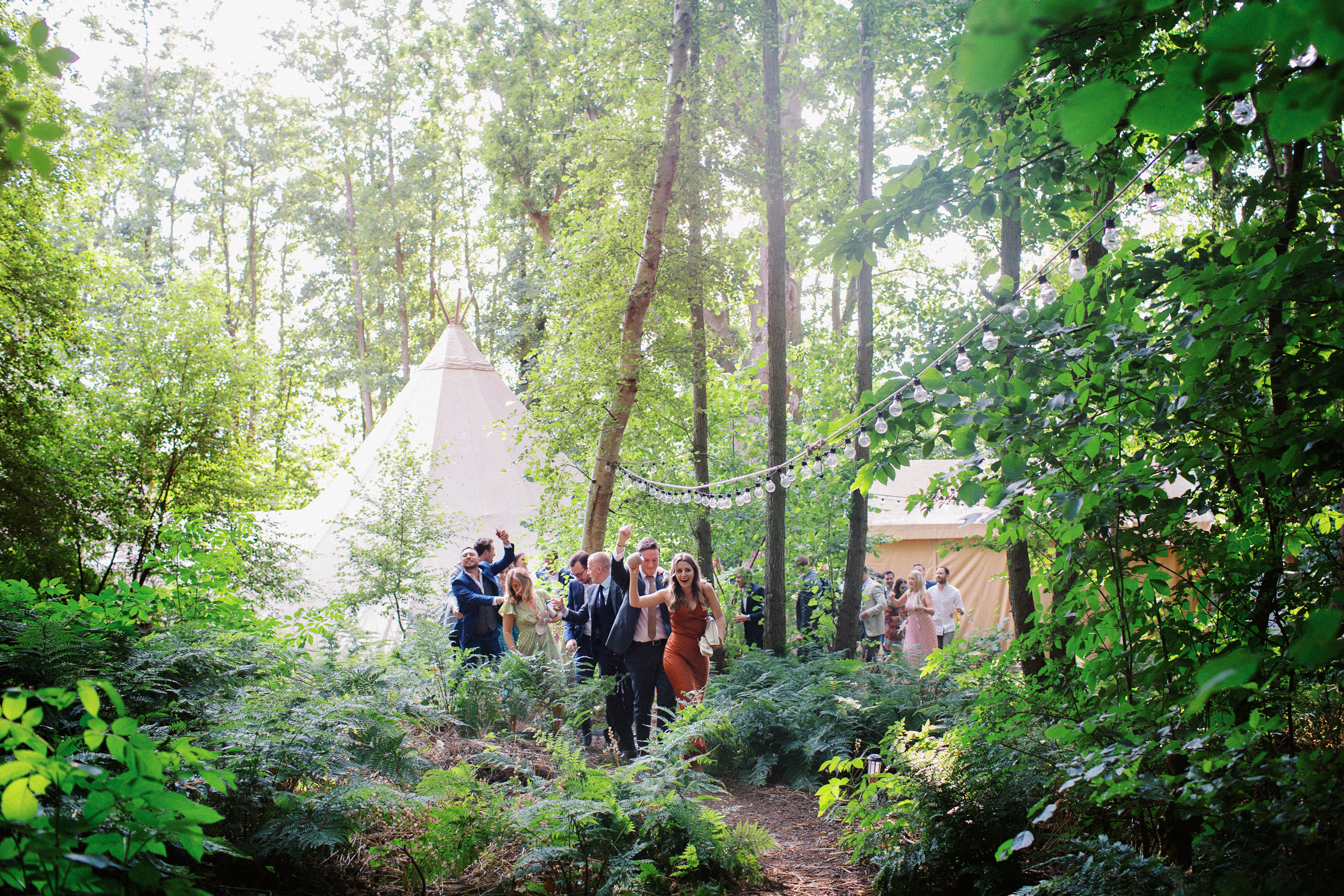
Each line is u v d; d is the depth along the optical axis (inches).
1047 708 159.3
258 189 1278.3
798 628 446.9
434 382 615.8
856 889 175.9
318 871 153.7
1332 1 43.3
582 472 436.5
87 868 67.8
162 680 171.6
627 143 410.0
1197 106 49.1
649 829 175.5
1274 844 100.3
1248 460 116.5
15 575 396.8
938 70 110.2
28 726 68.9
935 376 141.4
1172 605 138.9
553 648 323.6
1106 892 112.5
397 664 260.7
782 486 364.2
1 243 425.1
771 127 371.2
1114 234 137.0
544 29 886.4
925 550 594.6
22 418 422.9
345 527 463.2
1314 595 126.4
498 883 157.8
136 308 505.0
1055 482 139.5
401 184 1150.3
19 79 99.7
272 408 561.9
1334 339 111.7
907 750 185.5
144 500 469.4
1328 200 123.3
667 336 427.2
